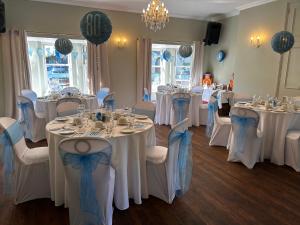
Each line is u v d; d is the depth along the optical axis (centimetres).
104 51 630
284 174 314
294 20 505
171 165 231
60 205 233
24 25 544
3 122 221
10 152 223
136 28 670
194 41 758
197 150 404
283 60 530
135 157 225
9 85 545
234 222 213
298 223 213
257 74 596
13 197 249
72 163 163
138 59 680
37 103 460
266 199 251
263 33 571
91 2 581
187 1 572
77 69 736
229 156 354
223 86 711
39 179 241
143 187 242
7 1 521
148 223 211
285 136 339
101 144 160
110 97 468
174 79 880
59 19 576
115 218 217
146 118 287
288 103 387
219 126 420
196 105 562
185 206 237
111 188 198
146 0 561
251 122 317
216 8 640
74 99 396
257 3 575
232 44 709
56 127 240
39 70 702
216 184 284
